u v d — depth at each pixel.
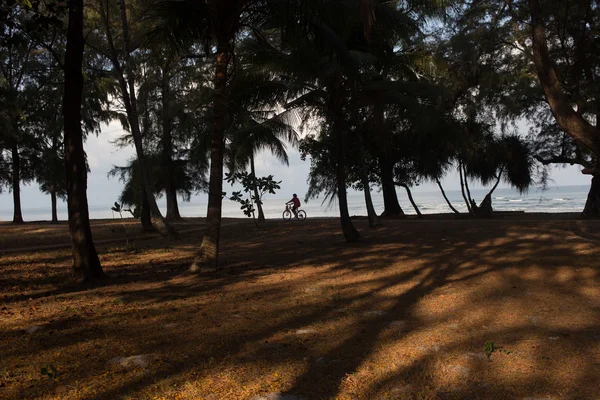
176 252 16.02
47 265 13.50
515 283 8.65
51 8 8.86
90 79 25.70
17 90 31.11
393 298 7.83
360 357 4.86
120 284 9.93
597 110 21.75
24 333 6.07
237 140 18.08
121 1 19.39
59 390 4.11
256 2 11.15
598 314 6.34
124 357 4.98
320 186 33.22
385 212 33.38
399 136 29.00
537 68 8.44
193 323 6.41
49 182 38.66
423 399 3.81
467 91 27.80
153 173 33.38
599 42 20.47
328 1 10.84
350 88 15.44
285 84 14.95
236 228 25.95
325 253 14.03
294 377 4.32
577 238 14.50
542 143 28.12
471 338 5.40
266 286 9.21
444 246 14.27
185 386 4.14
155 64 24.67
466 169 30.66
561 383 4.03
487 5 19.53
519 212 34.88
